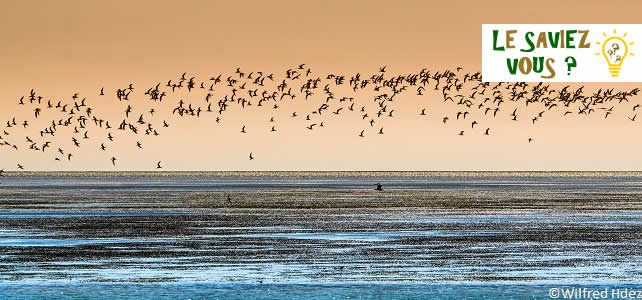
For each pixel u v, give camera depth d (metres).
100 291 38.97
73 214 82.38
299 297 37.94
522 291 39.00
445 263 46.66
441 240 57.47
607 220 73.81
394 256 49.41
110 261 47.59
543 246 53.88
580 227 66.75
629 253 50.28
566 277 42.12
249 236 60.34
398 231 63.81
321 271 44.09
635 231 63.22
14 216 79.50
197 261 47.56
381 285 40.28
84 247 53.72
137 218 77.06
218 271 44.16
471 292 38.75
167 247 53.69
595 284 40.41
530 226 67.75
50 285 40.34
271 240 57.56
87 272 43.94
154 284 40.59
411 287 39.84
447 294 38.41
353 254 50.25
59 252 51.31
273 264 46.44
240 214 82.50
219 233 62.56
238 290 39.22
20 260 47.94
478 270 44.22
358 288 39.59
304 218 76.94
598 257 48.62
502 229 65.25
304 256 49.47
